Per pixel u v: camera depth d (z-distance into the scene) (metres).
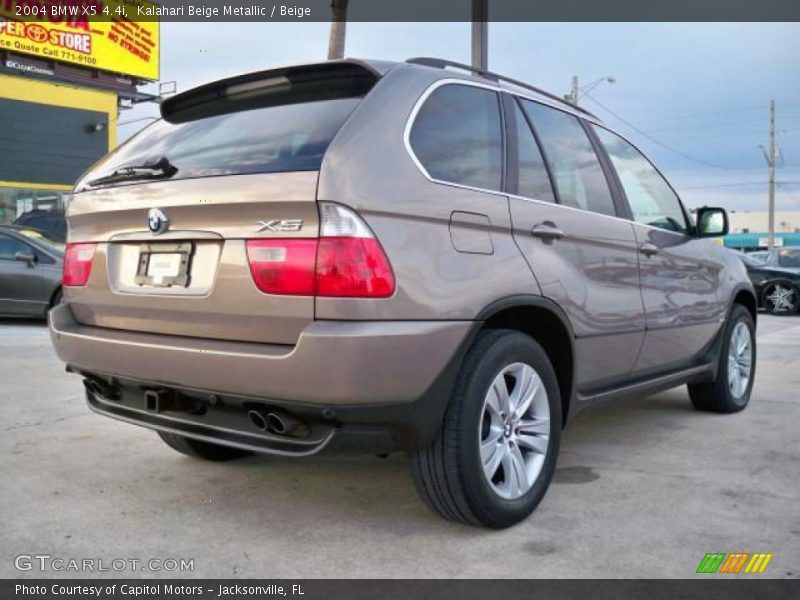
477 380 2.94
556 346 3.54
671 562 2.83
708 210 4.77
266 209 2.74
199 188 2.92
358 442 2.72
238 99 3.43
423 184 2.89
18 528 3.15
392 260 2.70
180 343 2.94
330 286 2.61
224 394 2.82
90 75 28.62
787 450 4.38
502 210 3.20
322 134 2.83
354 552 2.93
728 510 3.36
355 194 2.66
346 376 2.58
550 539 3.04
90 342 3.24
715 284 5.01
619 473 3.92
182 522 3.22
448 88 3.25
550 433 3.35
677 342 4.53
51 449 4.28
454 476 2.91
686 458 4.21
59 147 27.77
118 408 3.39
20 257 10.21
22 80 26.64
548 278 3.33
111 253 3.29
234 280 2.80
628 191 4.32
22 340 8.75
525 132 3.60
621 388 3.99
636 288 4.07
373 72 3.03
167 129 3.56
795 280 14.93
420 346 2.72
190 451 3.97
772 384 6.64
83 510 3.35
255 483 3.73
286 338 2.72
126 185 3.22
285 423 2.74
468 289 2.92
